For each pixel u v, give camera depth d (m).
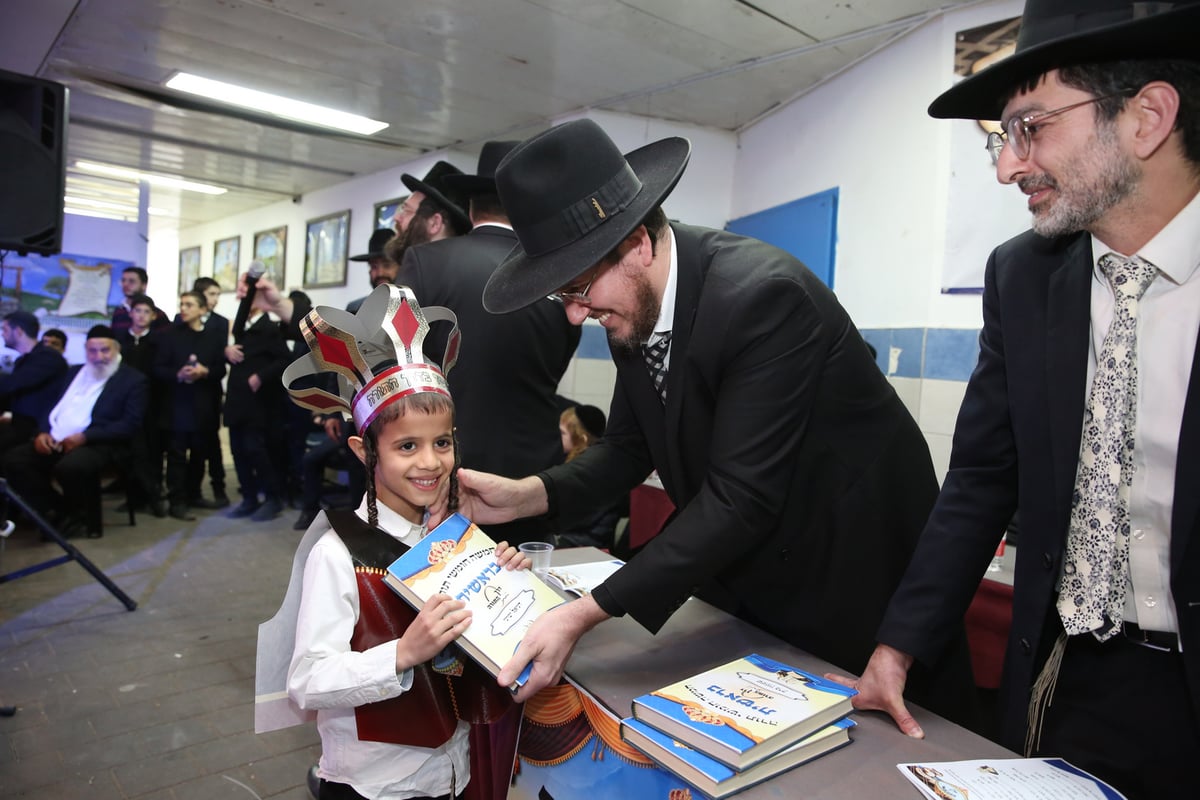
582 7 2.86
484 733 1.12
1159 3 0.71
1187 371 0.81
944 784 0.76
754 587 1.23
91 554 3.73
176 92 4.42
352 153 5.54
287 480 5.00
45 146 2.47
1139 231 0.83
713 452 1.05
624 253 1.03
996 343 1.03
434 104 4.27
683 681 0.93
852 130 3.14
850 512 1.18
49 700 2.31
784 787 0.77
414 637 0.90
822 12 2.72
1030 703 0.98
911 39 2.79
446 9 3.01
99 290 5.92
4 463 4.02
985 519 1.02
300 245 7.28
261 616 3.05
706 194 4.10
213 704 2.33
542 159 0.99
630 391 1.25
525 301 0.95
